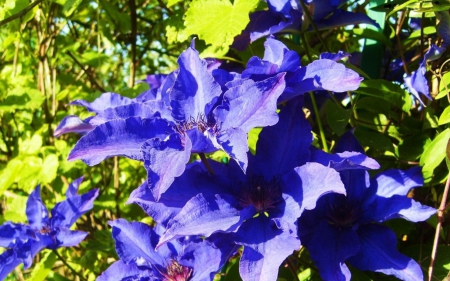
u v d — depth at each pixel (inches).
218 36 13.7
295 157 13.0
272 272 11.0
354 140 14.1
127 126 12.2
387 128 16.7
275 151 13.1
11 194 27.0
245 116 11.8
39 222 20.6
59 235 19.7
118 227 15.1
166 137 12.1
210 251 12.9
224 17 13.8
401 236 16.0
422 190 16.2
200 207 11.9
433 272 13.8
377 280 14.5
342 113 15.0
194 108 12.9
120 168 28.6
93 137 11.8
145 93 16.1
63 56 27.2
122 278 14.6
